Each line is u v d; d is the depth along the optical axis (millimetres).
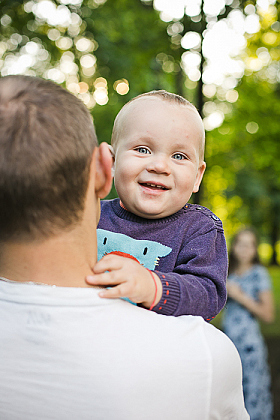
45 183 813
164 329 943
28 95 843
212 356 957
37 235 862
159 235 1324
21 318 878
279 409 4473
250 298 3723
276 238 18594
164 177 1282
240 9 6160
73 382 849
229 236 18625
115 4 8047
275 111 12953
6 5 6367
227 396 1012
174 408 896
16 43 7508
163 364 892
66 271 902
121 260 971
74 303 880
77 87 8547
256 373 3643
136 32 7750
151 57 7695
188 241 1317
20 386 861
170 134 1281
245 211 16609
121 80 7762
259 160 13930
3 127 806
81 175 861
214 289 1189
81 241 906
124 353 871
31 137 805
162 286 1021
